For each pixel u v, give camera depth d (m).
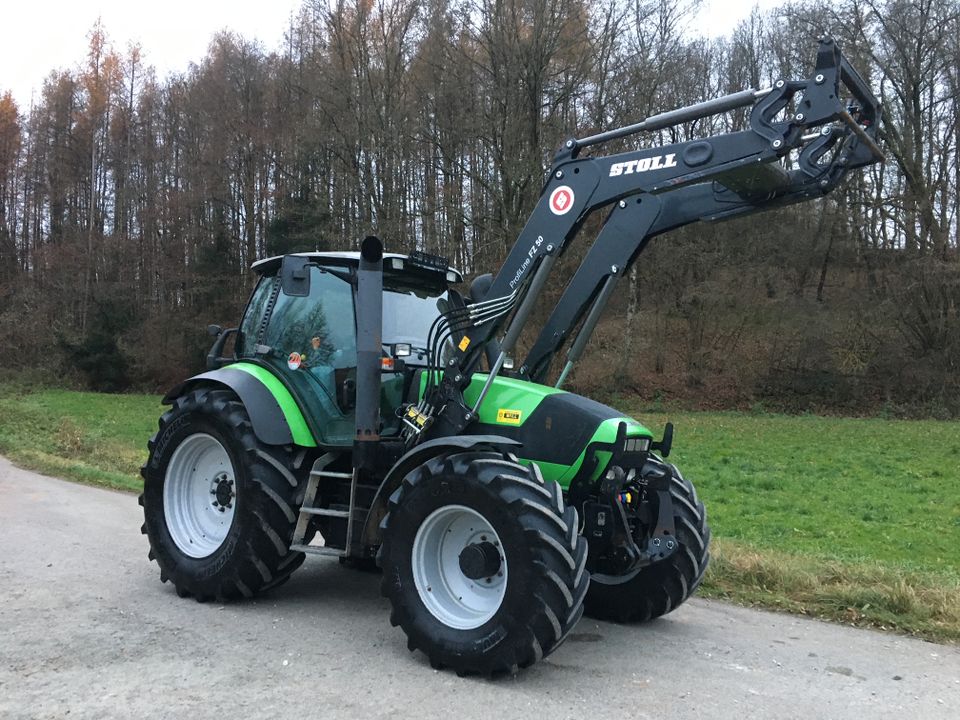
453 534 4.36
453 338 4.95
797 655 4.58
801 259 34.69
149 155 40.62
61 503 8.89
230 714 3.45
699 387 32.34
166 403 6.04
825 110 4.03
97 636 4.47
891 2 32.34
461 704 3.64
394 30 28.77
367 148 27.56
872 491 13.13
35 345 37.50
